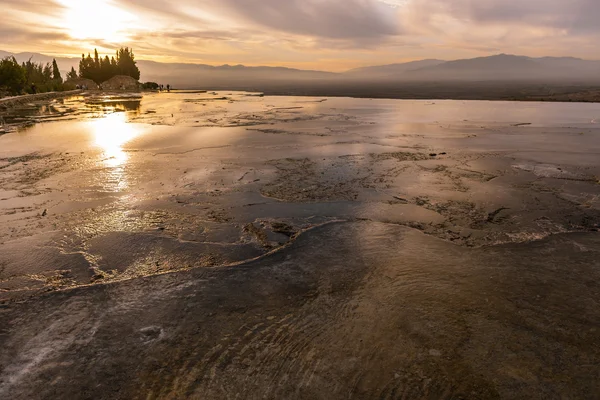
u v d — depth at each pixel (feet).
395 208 16.79
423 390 6.95
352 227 14.78
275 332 8.66
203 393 6.93
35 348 8.18
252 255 12.60
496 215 15.98
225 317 9.24
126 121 46.88
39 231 14.33
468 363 7.61
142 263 12.04
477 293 10.19
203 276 11.25
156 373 7.43
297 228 14.73
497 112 58.59
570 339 8.36
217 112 58.13
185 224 15.07
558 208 16.79
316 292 10.34
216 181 20.88
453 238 13.78
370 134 37.06
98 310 9.58
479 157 26.86
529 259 12.15
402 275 11.19
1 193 18.78
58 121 47.01
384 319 9.07
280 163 25.07
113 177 21.63
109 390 7.00
